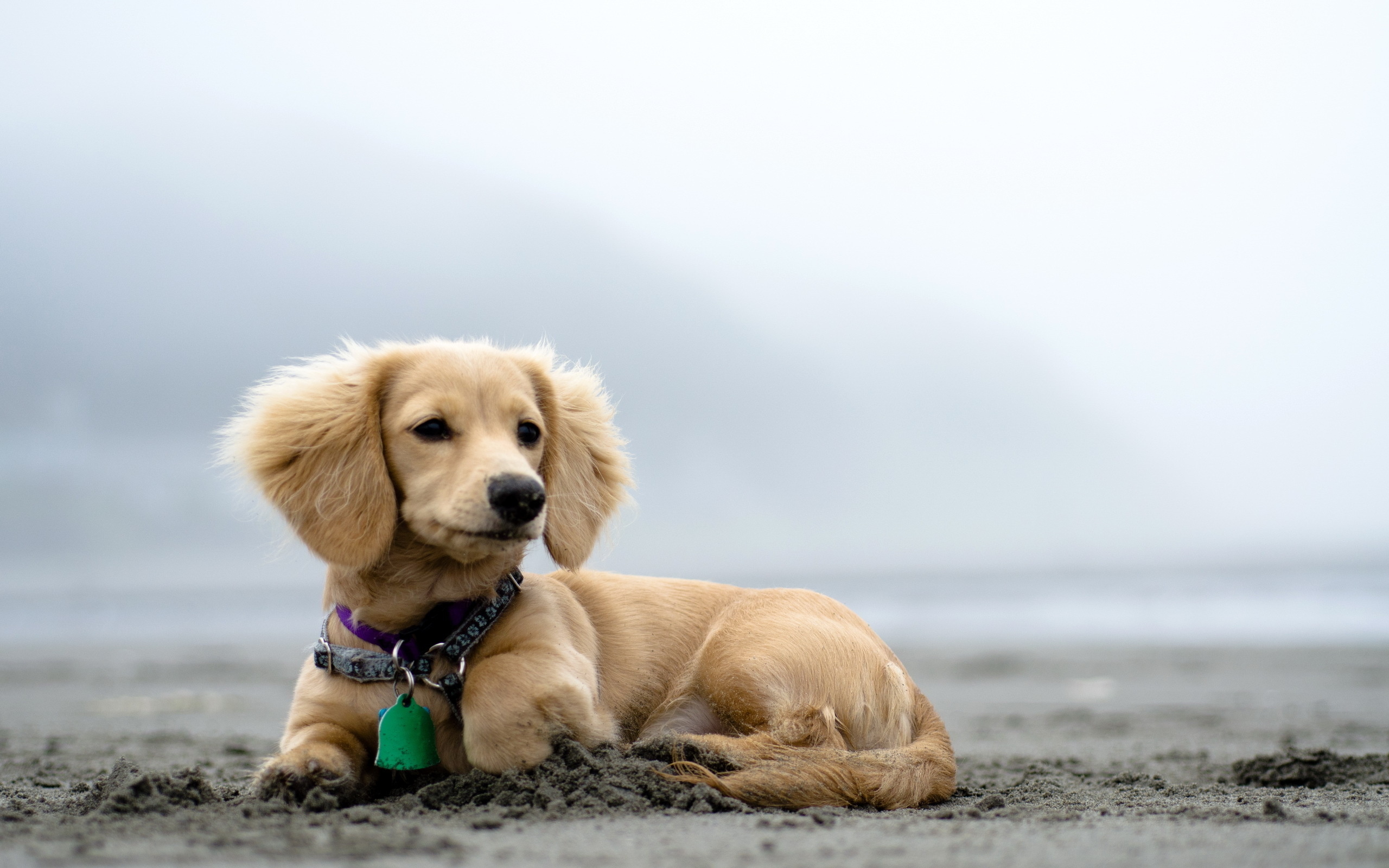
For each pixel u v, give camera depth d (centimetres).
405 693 319
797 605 379
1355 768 445
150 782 291
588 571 400
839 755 320
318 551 324
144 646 1595
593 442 387
